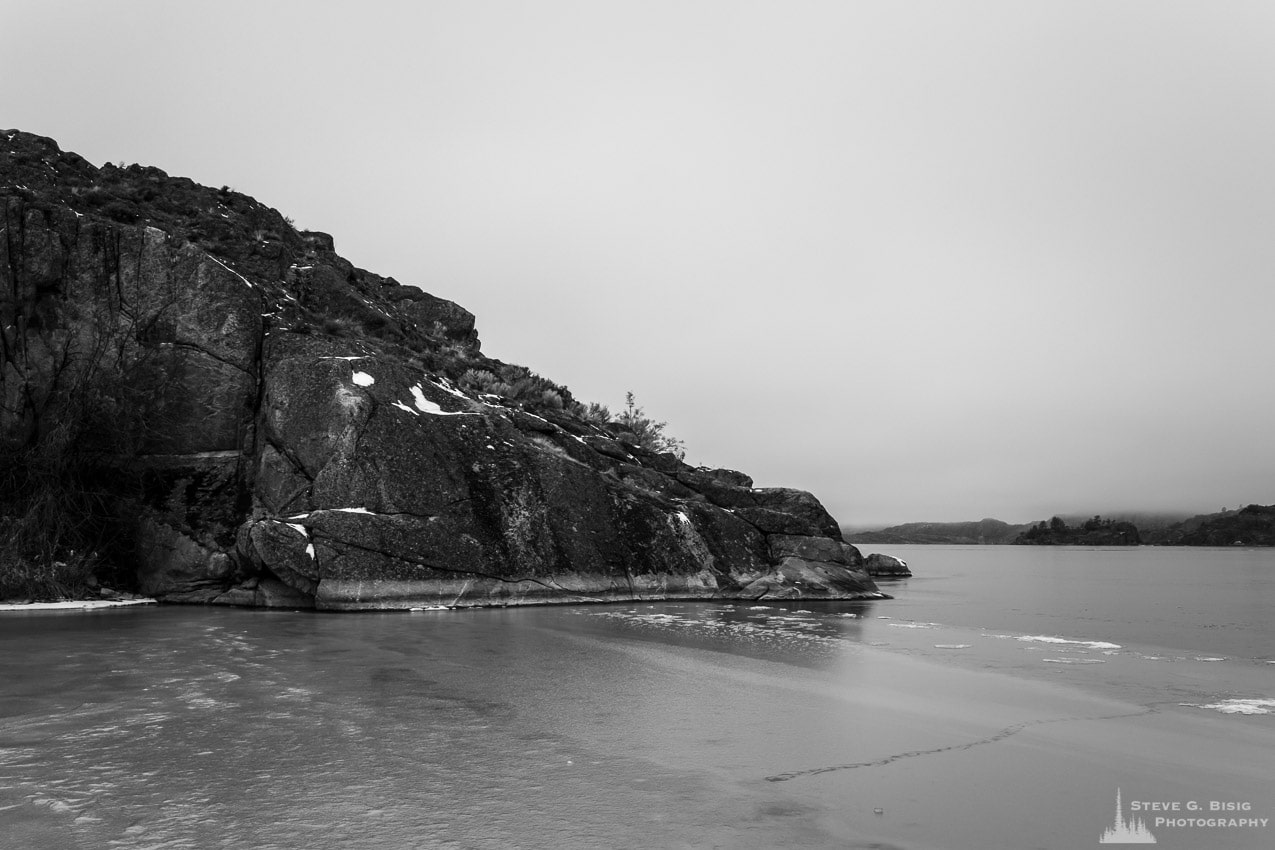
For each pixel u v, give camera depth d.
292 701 11.23
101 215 28.44
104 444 25.73
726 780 8.16
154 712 10.44
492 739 9.48
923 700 12.30
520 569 27.33
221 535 25.64
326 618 21.81
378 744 9.12
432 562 25.33
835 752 9.29
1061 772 8.62
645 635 19.52
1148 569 86.44
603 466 32.81
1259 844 6.66
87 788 7.48
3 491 24.62
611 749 9.19
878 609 29.94
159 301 27.14
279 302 30.16
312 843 6.27
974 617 26.88
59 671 13.23
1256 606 33.34
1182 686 13.62
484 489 27.75
